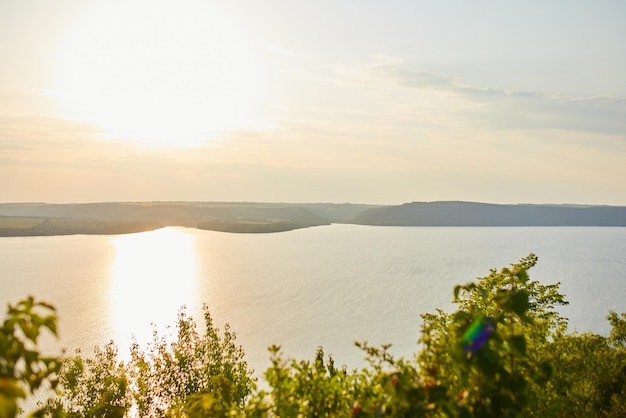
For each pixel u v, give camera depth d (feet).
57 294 643.45
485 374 23.48
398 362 28.89
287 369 31.86
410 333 460.55
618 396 58.80
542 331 56.54
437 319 100.78
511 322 26.12
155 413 102.58
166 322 508.53
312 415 31.14
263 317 529.86
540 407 41.60
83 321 501.97
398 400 24.90
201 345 111.34
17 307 20.45
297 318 524.93
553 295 107.34
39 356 20.51
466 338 23.53
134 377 108.47
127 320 514.27
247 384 103.14
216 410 35.04
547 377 27.14
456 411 24.08
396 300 612.29
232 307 586.04
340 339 442.50
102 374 104.12
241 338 447.01
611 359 63.82
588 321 507.71
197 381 106.73
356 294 654.94
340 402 31.76
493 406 23.66
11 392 16.93
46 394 141.49
